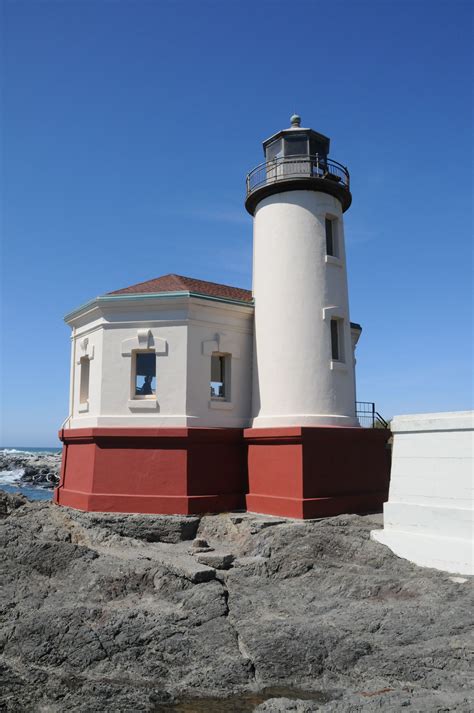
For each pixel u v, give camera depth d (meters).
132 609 9.98
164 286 19.58
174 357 17.86
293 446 16.86
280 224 19.31
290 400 18.05
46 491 54.16
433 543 12.33
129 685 7.86
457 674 7.60
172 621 9.56
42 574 11.91
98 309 18.58
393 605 10.01
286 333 18.50
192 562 12.66
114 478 17.23
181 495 16.88
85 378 20.39
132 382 18.06
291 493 16.64
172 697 7.58
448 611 9.37
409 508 13.09
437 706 6.66
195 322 18.17
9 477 67.06
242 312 19.48
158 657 8.55
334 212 19.78
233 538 15.53
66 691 7.72
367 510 17.73
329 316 18.75
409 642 8.53
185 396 17.61
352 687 7.68
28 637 8.99
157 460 17.16
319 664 8.16
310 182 19.22
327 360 18.41
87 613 9.73
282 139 19.94
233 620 9.77
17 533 13.44
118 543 14.70
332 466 17.22
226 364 19.23
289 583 11.74
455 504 12.30
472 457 12.16
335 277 19.33
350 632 8.98
